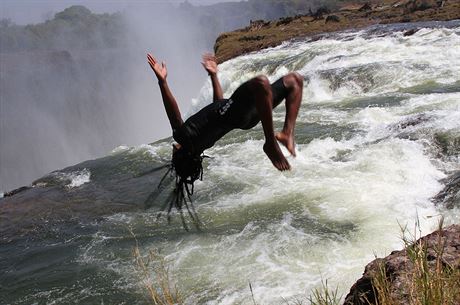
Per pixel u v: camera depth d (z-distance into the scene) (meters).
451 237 4.27
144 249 8.29
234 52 29.55
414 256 3.86
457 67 16.09
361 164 9.95
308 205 8.78
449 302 3.33
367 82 16.64
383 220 7.87
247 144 12.54
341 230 7.76
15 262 8.85
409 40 20.58
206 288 6.85
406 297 3.65
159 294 6.91
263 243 7.77
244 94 3.50
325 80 17.44
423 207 8.09
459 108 12.44
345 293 6.20
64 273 8.07
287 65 21.62
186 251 7.93
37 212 11.12
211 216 9.08
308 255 7.23
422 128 10.73
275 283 6.70
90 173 13.30
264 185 9.92
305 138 12.10
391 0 40.75
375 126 12.16
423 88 14.87
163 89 3.89
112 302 7.05
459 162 9.47
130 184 11.92
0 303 7.56
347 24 30.09
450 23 22.97
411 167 9.48
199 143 3.74
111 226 9.63
